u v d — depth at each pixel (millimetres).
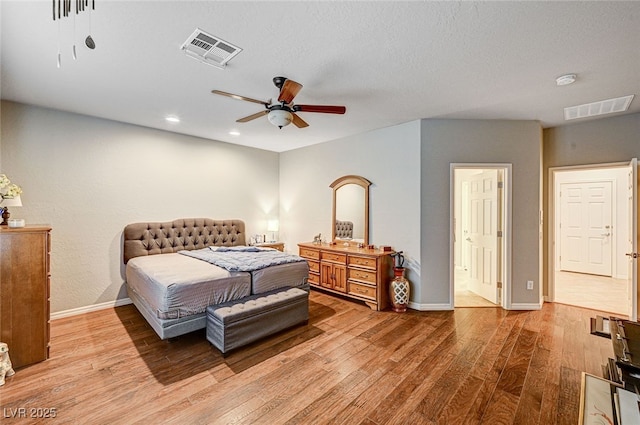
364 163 4574
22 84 2807
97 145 3830
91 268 3779
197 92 3018
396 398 2064
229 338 2613
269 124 4148
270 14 1798
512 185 3887
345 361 2561
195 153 4832
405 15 1806
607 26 1896
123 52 2244
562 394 2107
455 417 1879
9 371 2260
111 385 2186
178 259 3783
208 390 2139
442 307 3895
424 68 2496
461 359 2600
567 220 6477
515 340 2980
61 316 3539
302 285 3775
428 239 3900
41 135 3416
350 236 4730
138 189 4203
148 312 3018
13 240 2381
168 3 1690
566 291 4875
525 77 2648
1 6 1698
